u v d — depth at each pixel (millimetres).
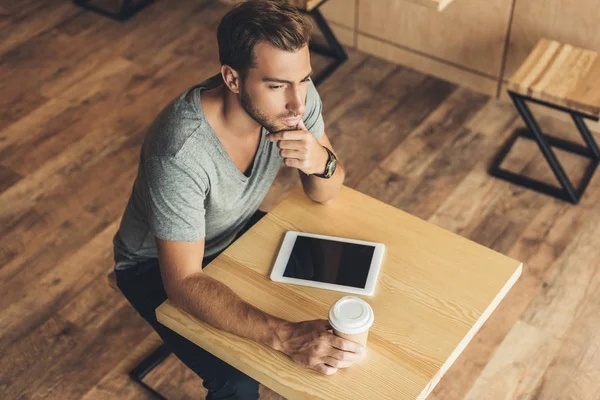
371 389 1478
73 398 2330
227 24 1505
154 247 1962
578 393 2279
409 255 1749
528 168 3039
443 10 3299
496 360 2373
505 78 3312
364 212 1862
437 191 2957
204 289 1631
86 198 2994
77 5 4078
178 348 1913
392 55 3617
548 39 3102
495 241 2754
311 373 1515
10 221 2910
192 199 1650
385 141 3191
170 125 1645
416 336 1571
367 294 1653
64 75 3627
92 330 2520
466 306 1634
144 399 2324
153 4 4066
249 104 1567
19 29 3932
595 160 3047
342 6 3617
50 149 3221
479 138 3184
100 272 2705
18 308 2596
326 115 3338
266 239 1798
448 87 3463
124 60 3709
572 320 2477
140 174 1736
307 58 1518
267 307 1636
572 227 2785
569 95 2617
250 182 1818
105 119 3365
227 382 1868
